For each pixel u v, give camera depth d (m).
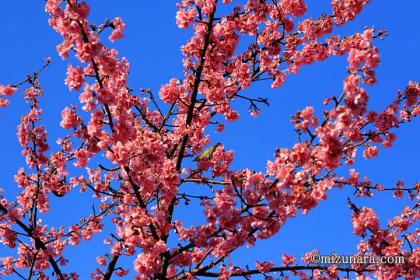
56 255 9.67
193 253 9.46
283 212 6.67
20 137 9.58
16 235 9.61
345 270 9.06
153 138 7.89
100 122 7.67
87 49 6.99
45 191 10.05
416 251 8.62
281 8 10.30
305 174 6.53
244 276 9.25
